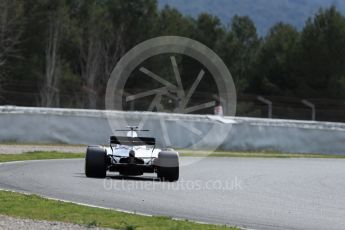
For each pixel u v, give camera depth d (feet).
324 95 540.52
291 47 580.71
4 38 515.91
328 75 555.28
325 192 146.92
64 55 534.78
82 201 114.32
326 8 566.36
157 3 537.65
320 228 97.96
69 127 277.03
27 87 482.28
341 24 555.69
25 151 231.71
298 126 311.27
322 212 114.42
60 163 194.18
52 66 485.56
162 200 119.85
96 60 498.69
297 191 146.00
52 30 522.47
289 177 180.14
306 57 560.20
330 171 207.92
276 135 306.55
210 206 115.44
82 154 233.35
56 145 270.26
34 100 453.58
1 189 122.83
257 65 597.52
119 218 96.32
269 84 567.18
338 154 315.17
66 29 524.93
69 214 98.37
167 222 94.58
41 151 233.14
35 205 104.63
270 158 266.77
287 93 552.00
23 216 95.81
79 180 145.38
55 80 485.15
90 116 279.69
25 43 523.70
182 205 115.03
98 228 89.15
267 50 612.70
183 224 93.61
